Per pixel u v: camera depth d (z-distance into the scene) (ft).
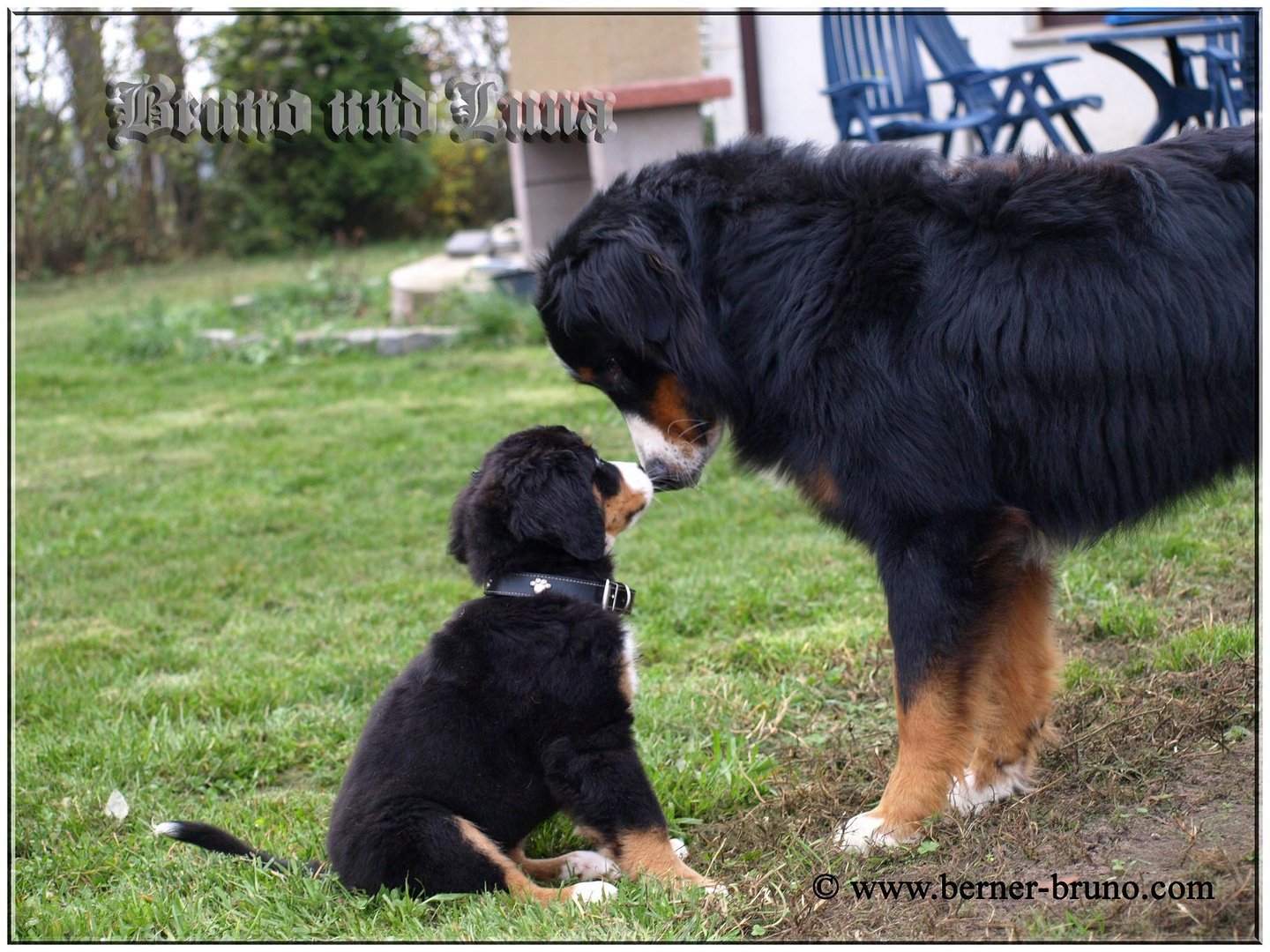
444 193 30.04
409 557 8.39
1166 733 5.50
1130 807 5.19
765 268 5.40
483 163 31.01
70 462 11.14
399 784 5.24
